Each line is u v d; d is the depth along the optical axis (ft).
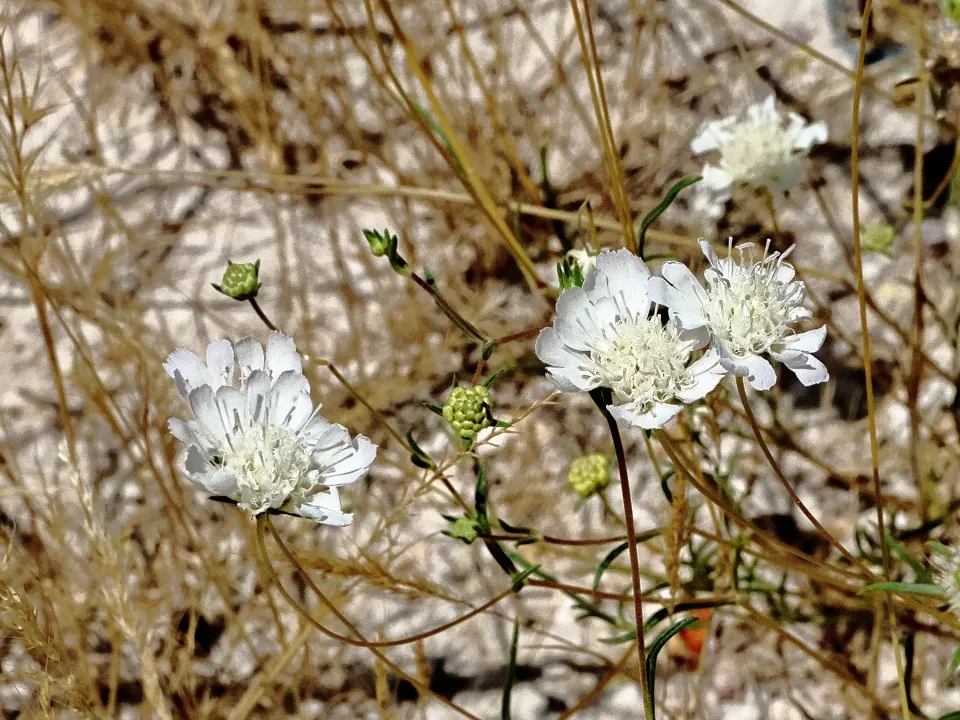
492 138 0.97
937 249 0.93
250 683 0.79
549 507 0.86
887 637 0.80
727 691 0.80
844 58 1.00
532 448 0.88
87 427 0.90
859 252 0.62
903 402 0.84
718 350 0.48
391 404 0.90
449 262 0.95
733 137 0.80
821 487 0.86
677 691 0.80
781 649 0.81
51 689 0.64
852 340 0.90
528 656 0.82
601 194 0.95
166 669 0.78
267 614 0.80
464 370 0.92
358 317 0.95
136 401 0.84
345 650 0.81
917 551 0.77
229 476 0.48
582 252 0.66
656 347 0.48
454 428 0.58
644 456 0.87
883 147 0.97
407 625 0.83
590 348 0.49
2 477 0.86
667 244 0.94
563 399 0.90
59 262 0.93
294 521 0.79
